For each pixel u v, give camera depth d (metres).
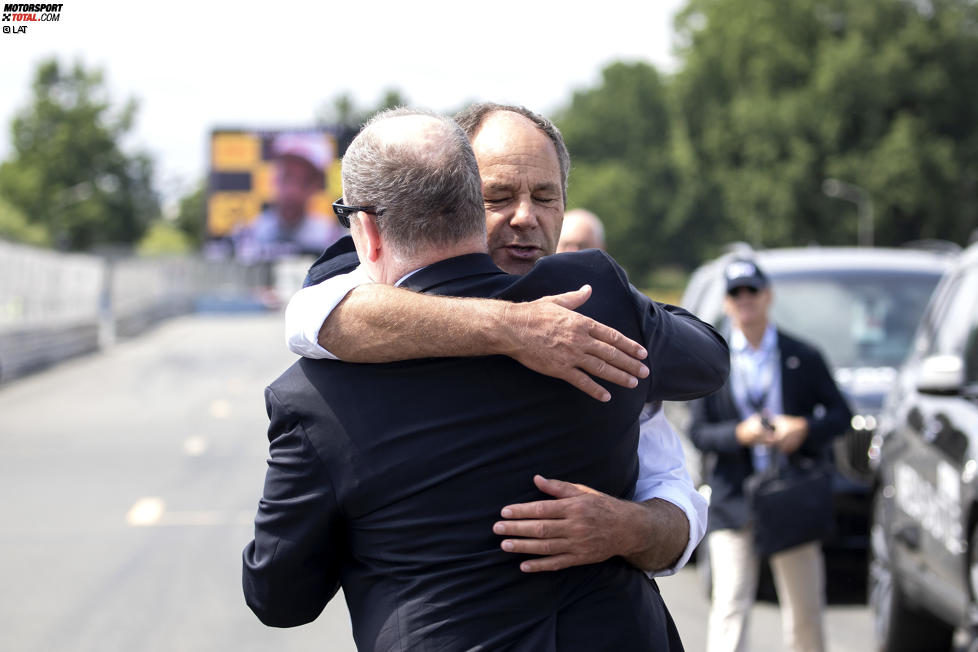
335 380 3.64
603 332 3.53
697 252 180.50
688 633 10.55
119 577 12.81
